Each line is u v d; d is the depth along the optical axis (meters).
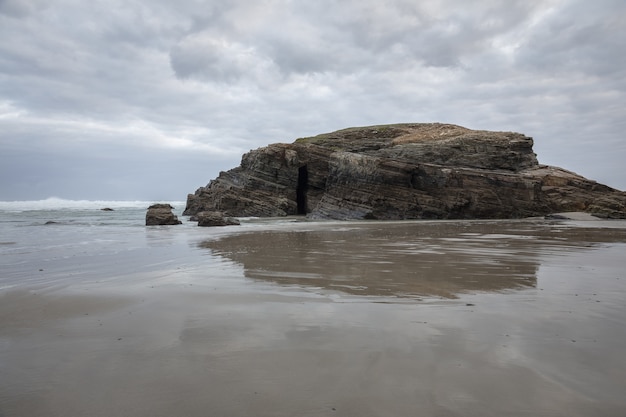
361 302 5.75
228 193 46.00
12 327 4.82
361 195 38.62
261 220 35.34
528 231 19.97
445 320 4.81
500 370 3.37
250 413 2.76
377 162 38.38
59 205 95.69
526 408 2.78
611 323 4.66
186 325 4.75
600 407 2.79
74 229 24.16
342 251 11.95
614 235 17.48
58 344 4.20
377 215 37.56
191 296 6.21
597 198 37.47
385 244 13.93
